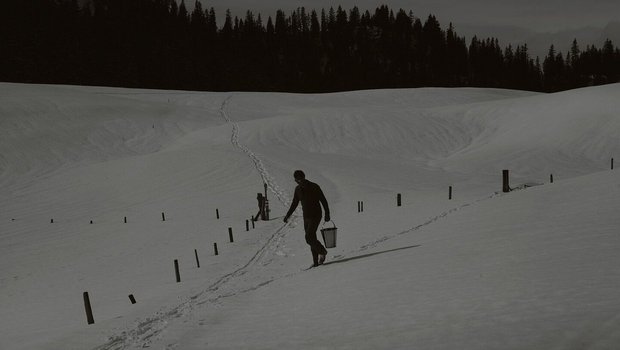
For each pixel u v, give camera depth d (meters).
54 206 42.47
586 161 57.25
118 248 27.59
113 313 13.37
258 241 24.80
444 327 5.90
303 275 12.57
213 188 43.44
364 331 6.43
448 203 26.75
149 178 47.53
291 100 122.75
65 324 13.39
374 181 44.06
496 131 73.88
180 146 72.06
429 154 66.06
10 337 12.48
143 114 91.81
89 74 175.12
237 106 113.75
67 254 27.67
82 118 84.31
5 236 33.38
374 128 73.88
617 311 5.23
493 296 6.84
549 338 4.83
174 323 9.38
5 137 72.50
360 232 20.86
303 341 6.51
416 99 124.00
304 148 67.62
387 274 9.95
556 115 73.06
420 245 12.91
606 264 7.46
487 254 9.86
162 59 196.88
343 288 9.59
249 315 9.03
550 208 14.20
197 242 26.59
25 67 163.62
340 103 119.81
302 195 13.48
